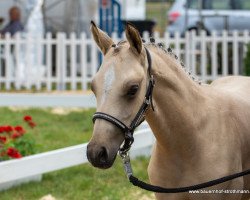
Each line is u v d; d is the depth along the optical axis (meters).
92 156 5.44
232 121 6.51
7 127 10.17
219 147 6.26
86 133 13.80
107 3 18.64
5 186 9.90
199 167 6.17
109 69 5.64
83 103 16.25
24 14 20.00
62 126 14.48
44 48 18.38
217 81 7.76
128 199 9.55
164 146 6.17
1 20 20.30
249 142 6.63
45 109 16.20
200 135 6.21
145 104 5.74
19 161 9.61
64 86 17.38
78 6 19.92
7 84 17.58
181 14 23.03
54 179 10.52
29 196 9.69
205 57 17.25
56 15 20.05
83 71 17.31
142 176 10.55
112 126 5.52
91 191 9.97
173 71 6.15
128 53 5.72
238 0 23.06
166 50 6.25
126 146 5.66
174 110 6.09
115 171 10.88
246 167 6.66
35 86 18.02
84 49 17.20
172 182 6.25
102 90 5.59
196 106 6.27
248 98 7.00
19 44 17.39
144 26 19.62
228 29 22.25
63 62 17.31
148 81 5.84
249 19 22.83
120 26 18.45
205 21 22.50
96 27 6.00
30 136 11.48
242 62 17.28
